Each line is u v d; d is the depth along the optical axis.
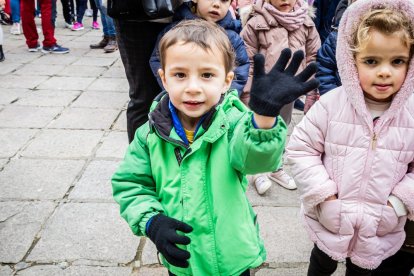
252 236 1.41
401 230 1.59
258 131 1.14
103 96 4.53
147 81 2.69
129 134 2.88
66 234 2.31
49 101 4.35
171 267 1.46
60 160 3.12
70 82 5.00
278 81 1.12
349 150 1.53
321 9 4.19
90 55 6.36
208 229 1.34
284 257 2.18
